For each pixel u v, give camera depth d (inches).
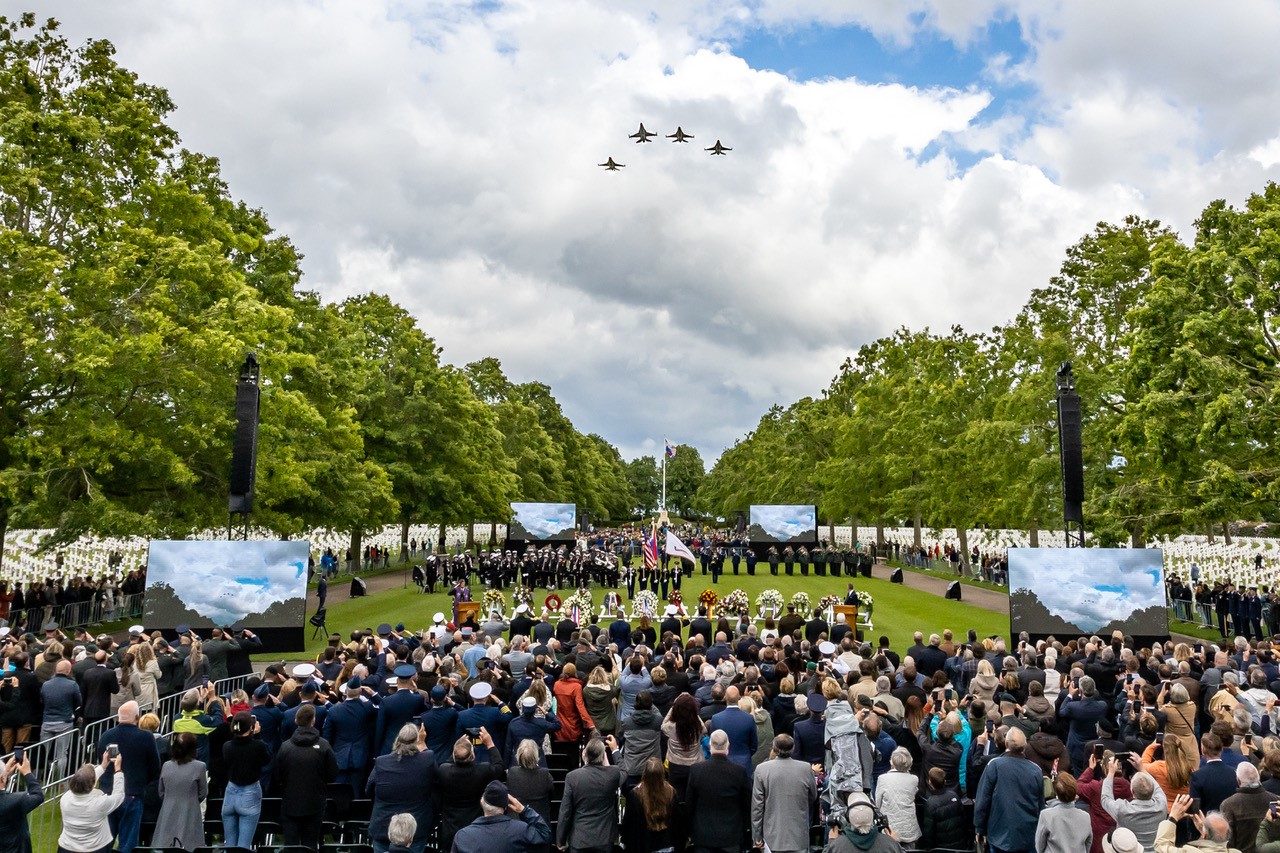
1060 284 1808.6
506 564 1784.0
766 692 517.7
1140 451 1325.0
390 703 451.8
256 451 1165.7
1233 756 387.5
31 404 1099.3
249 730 397.4
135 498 1213.1
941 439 2210.9
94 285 1085.8
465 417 2343.8
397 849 310.2
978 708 439.2
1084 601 1019.9
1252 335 1174.3
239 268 1595.7
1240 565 1628.9
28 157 1092.5
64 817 344.2
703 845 357.1
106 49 1235.9
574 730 486.9
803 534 2628.0
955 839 375.9
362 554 2458.2
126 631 1182.3
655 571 1695.4
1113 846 308.0
